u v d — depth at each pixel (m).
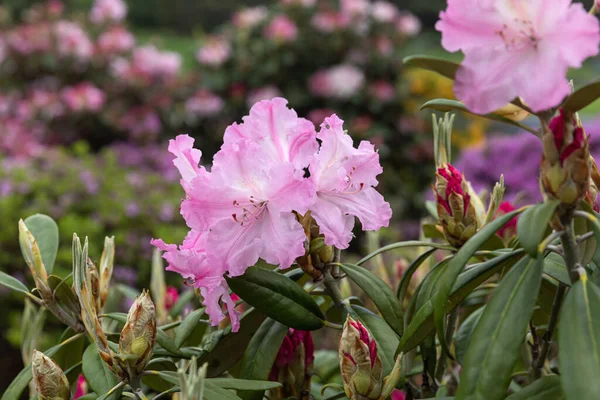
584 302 0.57
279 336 0.69
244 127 0.66
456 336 0.79
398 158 3.52
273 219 0.64
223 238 0.64
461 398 0.58
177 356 0.69
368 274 0.69
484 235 0.59
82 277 0.66
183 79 3.75
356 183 0.67
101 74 3.79
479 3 0.57
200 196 0.63
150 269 2.20
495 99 0.57
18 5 6.09
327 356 0.94
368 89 3.48
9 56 3.77
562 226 0.59
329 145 0.66
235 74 3.61
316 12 3.63
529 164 2.63
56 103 3.52
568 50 0.55
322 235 0.68
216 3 7.59
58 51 3.75
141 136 3.51
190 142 0.66
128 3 7.57
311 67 3.61
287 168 0.63
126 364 0.65
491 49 0.57
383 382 0.65
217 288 0.66
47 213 2.22
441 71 0.59
